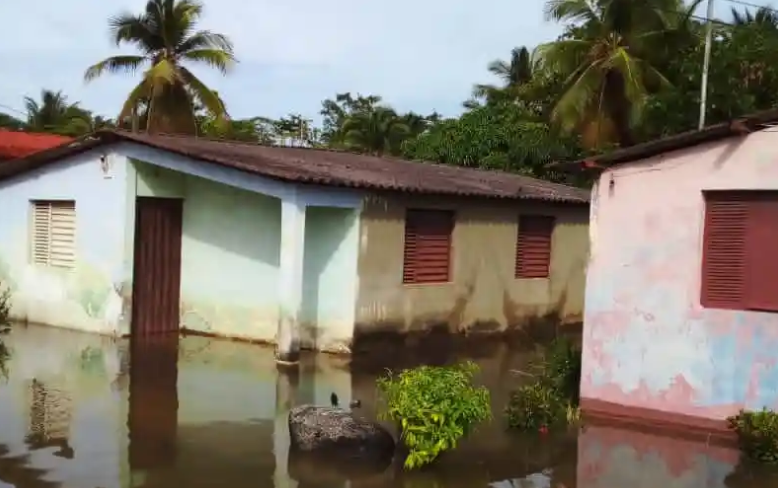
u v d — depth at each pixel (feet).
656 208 28.78
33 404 30.07
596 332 30.07
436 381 24.03
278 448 25.43
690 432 27.99
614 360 29.66
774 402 26.73
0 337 43.60
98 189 44.65
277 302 43.24
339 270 41.34
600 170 29.89
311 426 25.31
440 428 23.56
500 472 23.89
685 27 79.71
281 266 38.24
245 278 44.42
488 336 49.44
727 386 27.45
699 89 66.74
